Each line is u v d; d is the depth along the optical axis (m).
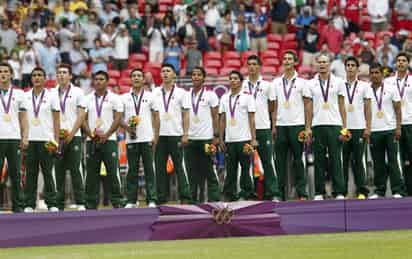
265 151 59.94
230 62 98.44
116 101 59.72
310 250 44.91
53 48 91.62
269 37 102.38
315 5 105.69
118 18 98.75
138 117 59.56
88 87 87.88
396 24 108.88
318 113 58.78
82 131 61.28
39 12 97.81
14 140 56.12
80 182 58.94
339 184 58.78
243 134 59.28
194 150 60.78
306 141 58.69
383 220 54.44
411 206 54.66
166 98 60.50
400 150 60.84
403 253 43.22
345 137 57.84
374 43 104.19
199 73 60.50
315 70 95.31
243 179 59.94
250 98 59.06
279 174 59.66
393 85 59.84
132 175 60.12
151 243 50.16
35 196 57.78
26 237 50.44
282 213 53.31
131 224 51.72
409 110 60.00
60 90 59.50
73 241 51.06
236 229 52.78
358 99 59.84
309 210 53.53
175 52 95.88
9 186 68.94
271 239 50.53
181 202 60.78
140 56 96.44
